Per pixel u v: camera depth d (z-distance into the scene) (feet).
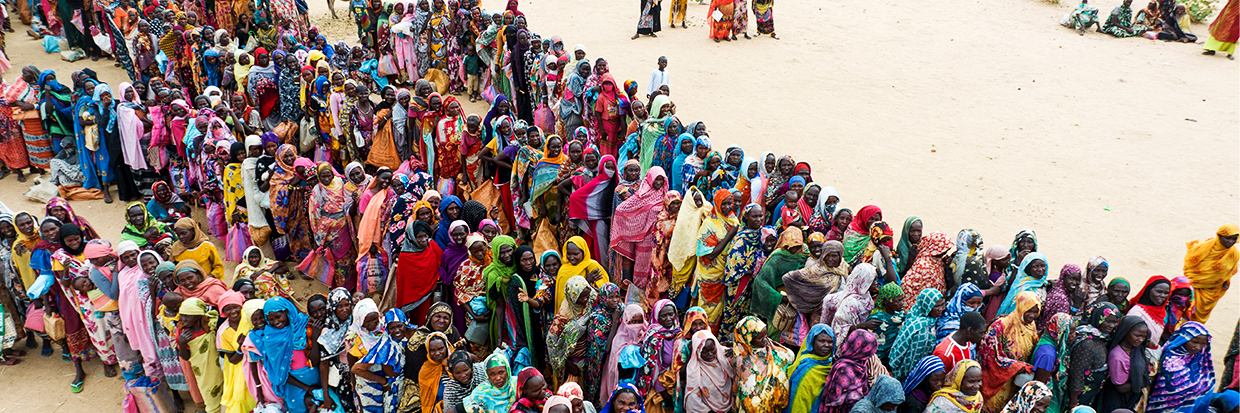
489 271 23.93
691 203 24.75
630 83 39.60
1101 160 41.88
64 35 58.65
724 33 64.13
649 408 20.75
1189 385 20.26
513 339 24.23
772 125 46.91
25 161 38.58
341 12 72.79
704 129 33.30
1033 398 18.19
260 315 20.54
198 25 54.60
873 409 17.88
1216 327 27.76
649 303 26.53
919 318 20.53
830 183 39.19
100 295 23.50
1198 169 40.70
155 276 22.79
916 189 38.52
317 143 38.70
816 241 22.59
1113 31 66.49
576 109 40.86
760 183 28.78
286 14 54.49
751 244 23.90
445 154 34.19
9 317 26.11
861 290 21.38
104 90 35.45
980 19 71.97
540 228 30.91
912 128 46.55
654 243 26.68
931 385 18.39
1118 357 19.98
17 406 24.44
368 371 20.79
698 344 19.38
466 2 49.90
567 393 18.93
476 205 27.78
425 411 20.38
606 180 28.50
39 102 37.27
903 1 78.79
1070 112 49.11
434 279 25.27
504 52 47.19
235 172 30.19
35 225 25.09
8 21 62.13
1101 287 22.71
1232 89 53.21
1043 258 22.41
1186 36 64.69
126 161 35.60
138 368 24.62
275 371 20.83
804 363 19.24
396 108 36.01
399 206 27.22
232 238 31.30
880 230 24.41
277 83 41.47
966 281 23.20
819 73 56.85
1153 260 31.83
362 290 28.71
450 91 53.11
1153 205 36.73
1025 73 56.85
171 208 32.78
